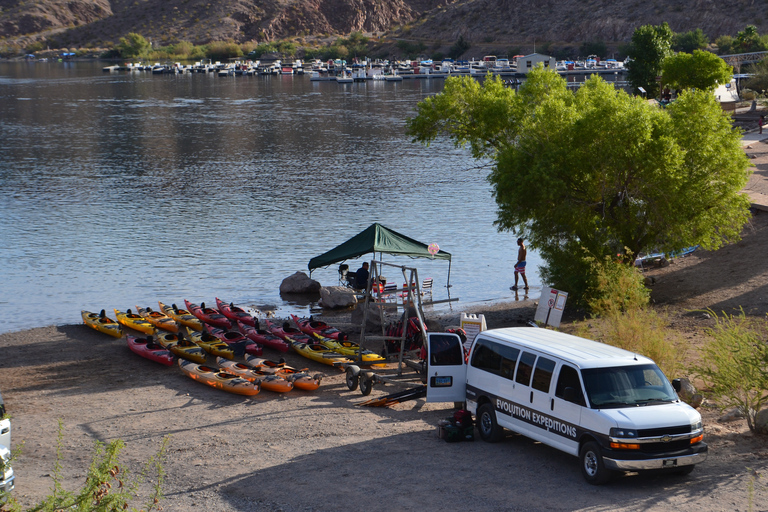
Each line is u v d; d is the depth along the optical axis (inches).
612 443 482.6
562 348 562.9
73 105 5403.5
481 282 1391.5
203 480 541.3
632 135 1036.5
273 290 1347.2
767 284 1106.1
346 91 6899.6
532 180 1062.4
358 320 1141.7
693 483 496.1
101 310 1214.3
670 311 1051.3
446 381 660.7
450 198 2226.9
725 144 1081.4
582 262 1077.8
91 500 336.5
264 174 2657.5
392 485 516.1
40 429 683.4
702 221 1080.2
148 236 1740.9
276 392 820.0
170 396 800.9
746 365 585.0
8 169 2709.2
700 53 3331.7
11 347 1011.3
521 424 572.1
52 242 1679.4
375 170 2763.3
